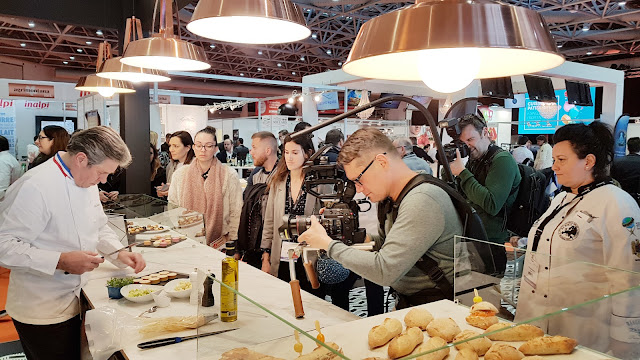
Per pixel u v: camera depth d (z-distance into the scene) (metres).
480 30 0.66
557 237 1.72
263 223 3.08
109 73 2.54
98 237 2.24
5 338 3.31
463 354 0.99
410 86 9.72
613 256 1.59
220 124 11.36
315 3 9.57
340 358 0.89
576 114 11.04
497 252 1.45
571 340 1.06
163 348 1.46
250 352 1.06
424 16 0.68
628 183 4.34
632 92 12.94
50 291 1.99
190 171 3.56
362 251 1.60
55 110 11.12
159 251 2.58
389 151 1.65
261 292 1.90
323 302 1.77
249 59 16.39
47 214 1.93
